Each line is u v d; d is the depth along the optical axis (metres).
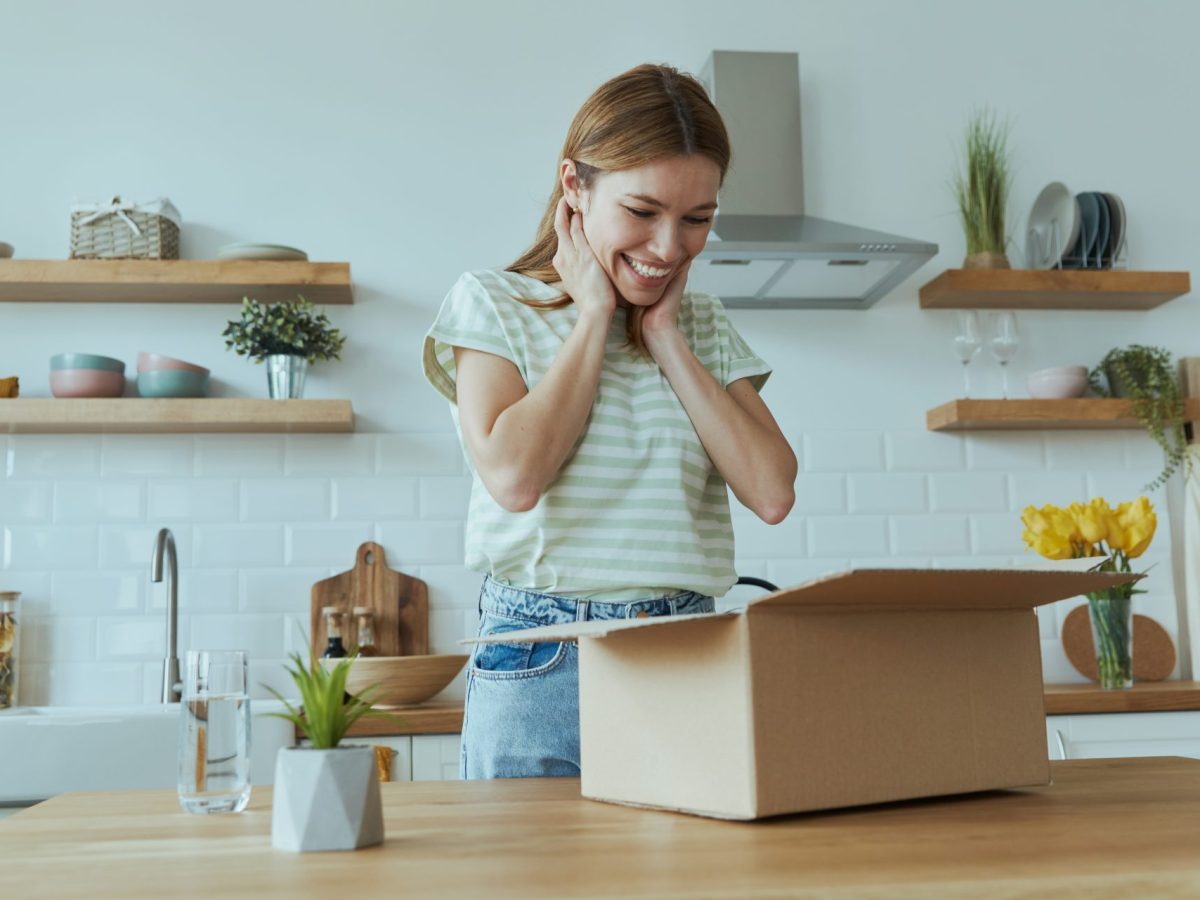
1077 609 3.36
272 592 3.18
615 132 1.33
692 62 3.50
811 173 3.48
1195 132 3.65
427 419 3.29
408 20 3.44
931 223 3.51
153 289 3.12
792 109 3.40
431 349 1.46
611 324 1.46
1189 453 3.40
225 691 1.04
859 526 3.37
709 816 0.95
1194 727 2.88
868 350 3.45
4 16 3.34
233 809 1.03
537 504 1.35
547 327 1.43
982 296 3.37
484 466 1.31
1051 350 3.52
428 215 3.37
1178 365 3.53
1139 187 3.61
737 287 3.25
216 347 3.27
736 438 1.38
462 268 3.36
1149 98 3.65
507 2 3.47
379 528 3.24
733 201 3.32
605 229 1.35
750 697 0.91
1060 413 3.26
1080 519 2.91
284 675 3.15
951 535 3.39
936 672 1.02
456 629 3.22
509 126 3.43
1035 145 3.59
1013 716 1.06
